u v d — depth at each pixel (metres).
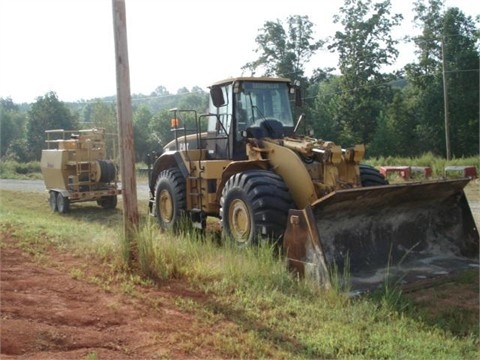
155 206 11.16
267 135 9.19
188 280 6.44
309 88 43.25
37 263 6.75
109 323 4.95
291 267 6.79
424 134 37.66
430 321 5.54
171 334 4.85
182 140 11.38
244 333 5.06
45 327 4.61
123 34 6.94
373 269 7.08
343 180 7.98
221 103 9.13
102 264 6.86
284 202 7.60
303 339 5.00
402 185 6.93
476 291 6.53
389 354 4.74
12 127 70.56
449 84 36.94
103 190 15.65
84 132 16.25
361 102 39.62
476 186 18.03
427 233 7.89
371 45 39.53
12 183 27.58
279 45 39.72
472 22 37.59
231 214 8.23
